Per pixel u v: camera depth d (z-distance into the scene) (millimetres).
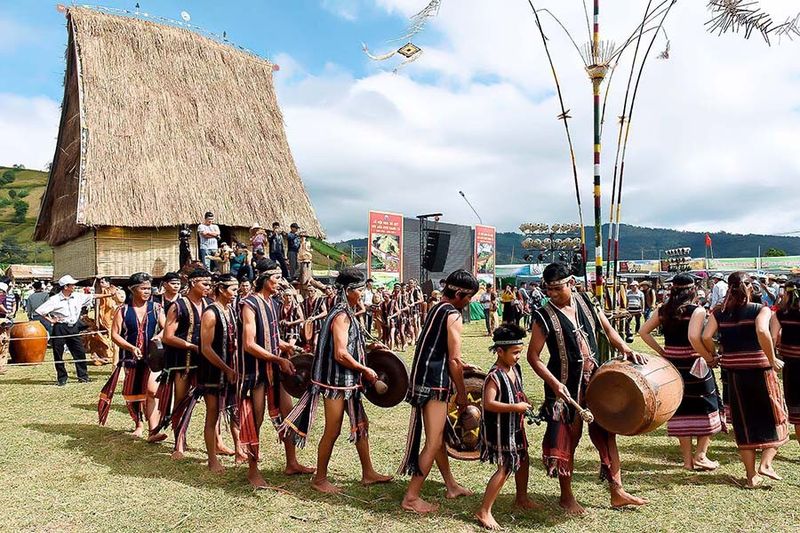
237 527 4277
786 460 5867
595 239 7371
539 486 5152
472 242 32281
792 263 44812
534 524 4309
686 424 5500
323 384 4926
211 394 5539
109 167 17797
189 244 17719
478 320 30406
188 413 5977
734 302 5230
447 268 30344
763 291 15703
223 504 4723
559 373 4465
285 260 17234
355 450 6305
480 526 4277
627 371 4309
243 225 19797
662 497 4828
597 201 7383
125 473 5523
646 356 4609
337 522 4355
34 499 4844
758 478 5094
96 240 17656
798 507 4578
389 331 16859
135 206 17703
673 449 6312
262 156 21859
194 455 6121
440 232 26750
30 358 12836
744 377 5113
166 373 6449
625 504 4586
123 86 19344
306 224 21672
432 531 4191
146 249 18422
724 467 5684
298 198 22078
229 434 7113
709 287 22844
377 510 4578
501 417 4316
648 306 22672
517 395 4383
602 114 7719
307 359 5660
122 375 11102
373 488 5082
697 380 5512
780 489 4996
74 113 19891
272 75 24641
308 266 16328
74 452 6227
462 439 5148
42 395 9555
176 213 18344
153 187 18281
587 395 4434
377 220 25875
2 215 140875
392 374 5199
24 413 8180
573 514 4484
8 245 112188
